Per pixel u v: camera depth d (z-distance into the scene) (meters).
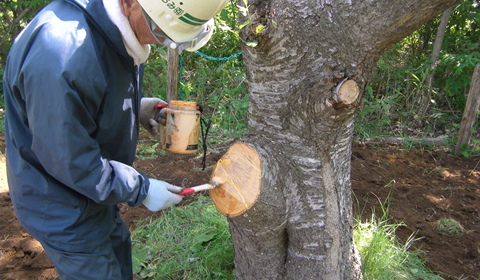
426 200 3.09
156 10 1.22
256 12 1.38
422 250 2.42
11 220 2.72
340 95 1.40
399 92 4.93
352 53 1.35
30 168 1.33
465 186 3.38
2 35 7.02
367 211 2.89
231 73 5.37
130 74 1.45
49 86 1.10
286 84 1.50
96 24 1.24
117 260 1.74
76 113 1.15
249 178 1.56
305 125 1.56
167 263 2.20
